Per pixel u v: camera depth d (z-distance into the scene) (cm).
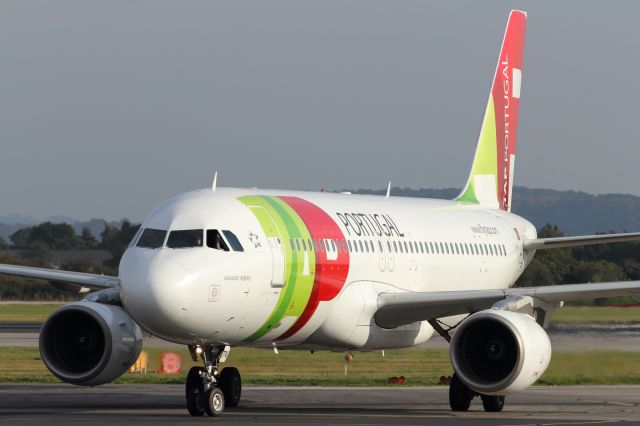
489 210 11212
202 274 6775
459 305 8050
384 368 12706
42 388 9669
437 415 7525
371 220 8862
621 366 11612
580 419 7156
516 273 11112
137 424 6322
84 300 7600
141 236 7100
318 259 7831
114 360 7294
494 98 11575
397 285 8925
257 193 7919
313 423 6525
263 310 7306
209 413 7062
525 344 7294
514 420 7019
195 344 7088
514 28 11825
